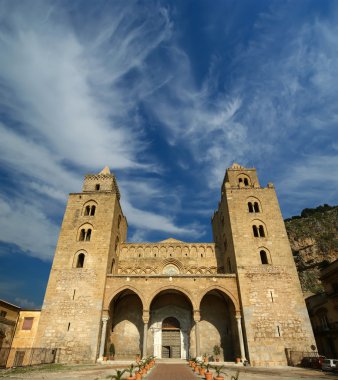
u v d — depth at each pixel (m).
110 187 48.56
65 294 36.91
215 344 39.97
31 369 26.06
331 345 42.56
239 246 40.66
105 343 36.91
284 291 37.16
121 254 48.38
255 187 47.06
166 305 42.75
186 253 48.59
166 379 19.53
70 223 43.16
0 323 35.84
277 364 32.62
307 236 77.12
